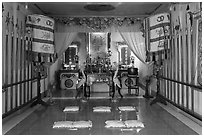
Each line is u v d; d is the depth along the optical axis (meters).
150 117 5.66
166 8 7.60
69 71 12.34
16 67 6.14
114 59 12.88
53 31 7.14
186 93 5.89
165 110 6.51
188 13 5.65
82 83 8.74
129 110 6.48
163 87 8.08
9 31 5.70
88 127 4.74
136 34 8.94
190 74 5.55
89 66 12.27
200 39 4.91
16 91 6.11
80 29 8.95
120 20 8.91
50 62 7.25
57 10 8.03
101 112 6.27
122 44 12.88
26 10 7.12
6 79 5.43
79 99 8.61
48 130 4.55
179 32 6.31
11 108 5.76
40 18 6.70
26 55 6.62
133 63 12.82
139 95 9.52
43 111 6.43
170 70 7.12
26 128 4.70
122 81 12.06
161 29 6.90
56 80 12.55
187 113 5.51
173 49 6.80
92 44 12.72
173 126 4.83
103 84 11.16
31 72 7.57
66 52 13.03
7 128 4.71
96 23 8.91
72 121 5.21
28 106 7.03
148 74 10.48
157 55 7.20
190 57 5.53
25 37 6.64
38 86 7.29
